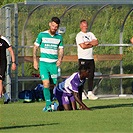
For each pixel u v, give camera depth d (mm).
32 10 49281
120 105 40969
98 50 52938
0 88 36344
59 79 50375
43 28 50812
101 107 39188
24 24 50438
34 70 51438
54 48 36312
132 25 52812
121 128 27281
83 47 42250
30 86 50812
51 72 36438
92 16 51500
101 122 29859
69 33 51719
